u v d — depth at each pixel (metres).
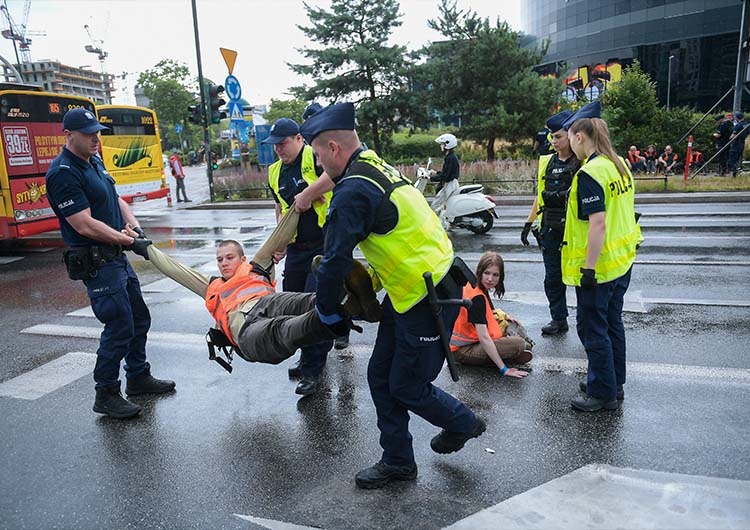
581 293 3.94
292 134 4.62
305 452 3.74
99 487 3.45
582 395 4.17
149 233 13.66
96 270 4.13
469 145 28.17
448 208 11.32
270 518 3.08
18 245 12.96
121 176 18.27
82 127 3.94
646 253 8.92
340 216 2.79
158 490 3.39
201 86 20.41
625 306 6.36
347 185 2.84
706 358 4.86
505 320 5.07
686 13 42.12
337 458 3.65
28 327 6.70
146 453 3.81
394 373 3.13
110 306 4.17
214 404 4.50
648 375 4.58
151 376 4.80
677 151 23.36
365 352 5.47
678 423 3.84
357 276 2.97
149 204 21.89
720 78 41.78
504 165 20.23
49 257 11.38
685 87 43.12
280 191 4.80
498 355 4.66
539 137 6.49
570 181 5.23
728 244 9.37
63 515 3.20
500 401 4.29
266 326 3.45
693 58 42.47
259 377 4.99
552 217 5.39
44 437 4.08
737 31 40.44
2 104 11.38
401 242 2.90
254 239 12.16
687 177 18.06
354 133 3.03
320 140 2.99
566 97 27.14
